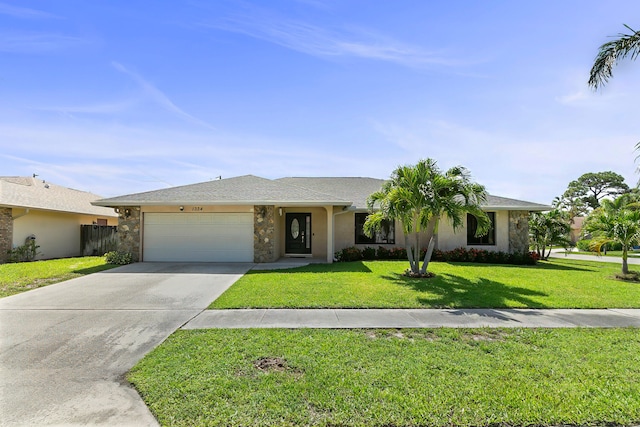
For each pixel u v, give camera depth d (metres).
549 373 4.06
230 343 4.97
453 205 10.40
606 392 3.61
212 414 3.17
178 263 13.90
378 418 3.12
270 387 3.66
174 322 6.07
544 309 7.16
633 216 12.41
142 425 3.02
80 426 2.99
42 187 20.53
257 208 14.27
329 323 6.04
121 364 4.29
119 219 14.42
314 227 16.83
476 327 5.86
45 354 4.61
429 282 10.01
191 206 14.37
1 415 3.14
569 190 56.12
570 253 28.09
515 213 16.50
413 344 5.02
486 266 13.77
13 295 8.23
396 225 16.61
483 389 3.65
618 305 7.45
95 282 9.89
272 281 9.87
